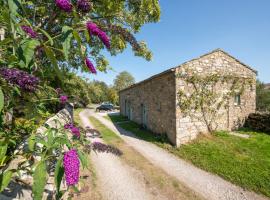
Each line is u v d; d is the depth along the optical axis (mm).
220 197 4535
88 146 2197
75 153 1096
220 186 5062
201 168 6258
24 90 1313
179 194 4590
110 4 4457
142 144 9211
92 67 1488
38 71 1871
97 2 4367
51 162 1515
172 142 9070
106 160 6605
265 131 10312
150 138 10320
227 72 10695
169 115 9516
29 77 1248
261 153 7293
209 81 10000
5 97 1463
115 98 45312
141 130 12648
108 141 9641
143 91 13570
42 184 991
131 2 4988
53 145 1359
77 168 1042
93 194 4250
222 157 6945
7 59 1308
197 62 9680
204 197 4508
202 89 9781
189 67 9391
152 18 5258
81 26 1341
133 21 5207
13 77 1174
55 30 3104
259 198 4531
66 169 1012
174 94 9070
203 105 9797
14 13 1066
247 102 11484
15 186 1488
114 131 12695
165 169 6094
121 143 9281
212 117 10133
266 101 20891
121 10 4969
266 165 6184
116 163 6379
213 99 10164
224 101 10594
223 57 10641
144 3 4875
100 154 7156
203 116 9805
